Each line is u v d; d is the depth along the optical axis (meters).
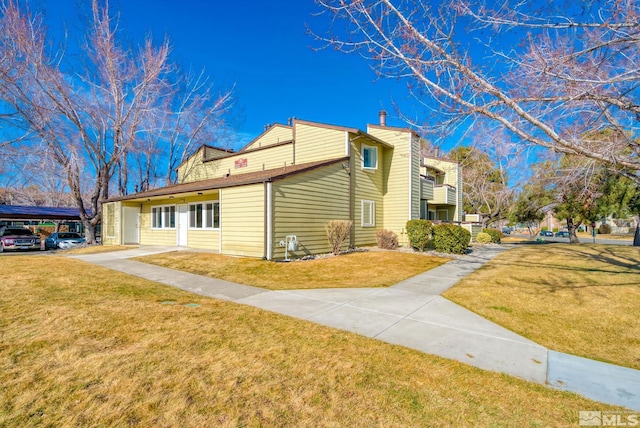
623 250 14.30
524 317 5.25
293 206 11.55
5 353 3.47
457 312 5.51
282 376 3.17
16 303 5.35
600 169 5.79
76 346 3.69
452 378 3.22
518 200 21.97
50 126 17.94
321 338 4.21
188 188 13.54
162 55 20.20
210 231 13.83
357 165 14.93
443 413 2.63
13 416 2.43
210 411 2.57
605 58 4.56
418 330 4.62
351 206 14.48
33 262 10.23
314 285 7.67
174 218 15.99
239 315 5.11
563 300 6.19
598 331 4.65
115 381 2.97
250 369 3.29
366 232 15.54
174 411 2.56
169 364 3.34
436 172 23.20
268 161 17.39
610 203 17.20
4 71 15.66
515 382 3.17
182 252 12.81
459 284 7.70
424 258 11.90
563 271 9.09
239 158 18.98
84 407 2.57
